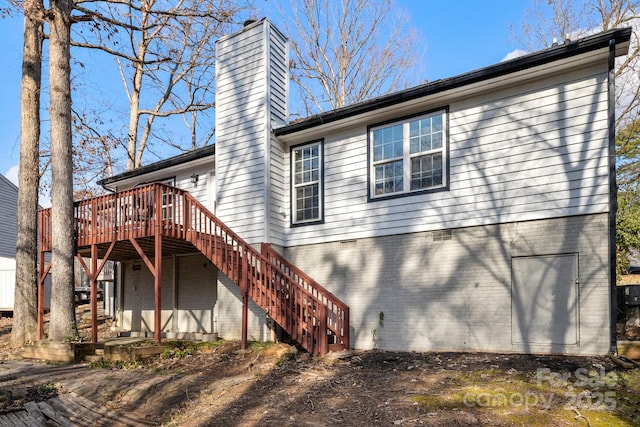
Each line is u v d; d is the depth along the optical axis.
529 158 7.53
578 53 6.82
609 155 6.80
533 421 4.22
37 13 10.47
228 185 10.62
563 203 7.15
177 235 9.61
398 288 8.70
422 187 8.70
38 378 7.30
